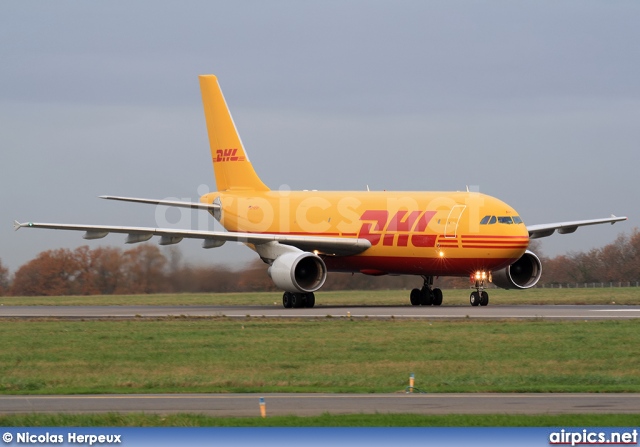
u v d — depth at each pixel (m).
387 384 84.00
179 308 197.50
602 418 65.94
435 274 183.75
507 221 174.25
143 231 178.12
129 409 71.88
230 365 98.00
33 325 147.75
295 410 70.50
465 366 95.75
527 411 69.56
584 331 126.00
